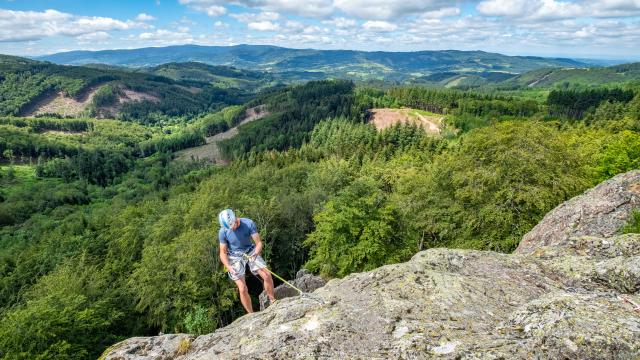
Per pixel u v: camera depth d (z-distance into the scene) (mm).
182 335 7375
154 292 34031
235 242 7984
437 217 25672
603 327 4465
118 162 194750
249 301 7988
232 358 5301
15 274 57125
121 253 50562
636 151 32156
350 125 168375
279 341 5426
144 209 67188
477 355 4547
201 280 35812
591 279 7438
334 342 5242
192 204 56906
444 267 7938
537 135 23188
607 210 13883
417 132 134500
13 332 26359
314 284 28031
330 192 64688
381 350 4977
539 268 8133
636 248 8672
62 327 27766
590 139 57000
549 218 15664
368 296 6438
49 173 185000
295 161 118625
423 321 5527
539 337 4633
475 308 5965
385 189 62562
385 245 27906
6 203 129125
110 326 34781
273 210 52031
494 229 22031
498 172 22234
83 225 81625
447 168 26266
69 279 35656
